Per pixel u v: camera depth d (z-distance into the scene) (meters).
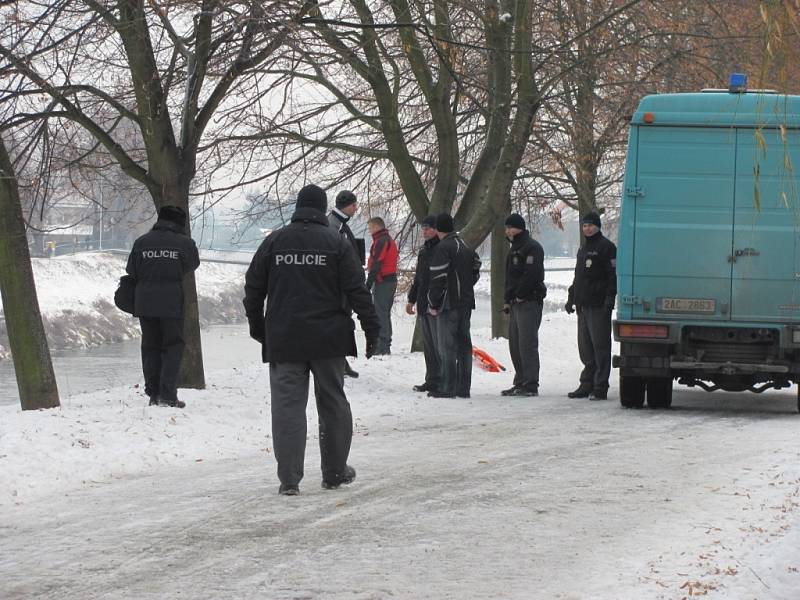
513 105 26.69
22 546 9.30
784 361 18.17
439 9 25.03
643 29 27.14
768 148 17.97
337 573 8.21
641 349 18.56
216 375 23.83
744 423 17.27
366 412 18.84
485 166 27.47
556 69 27.52
